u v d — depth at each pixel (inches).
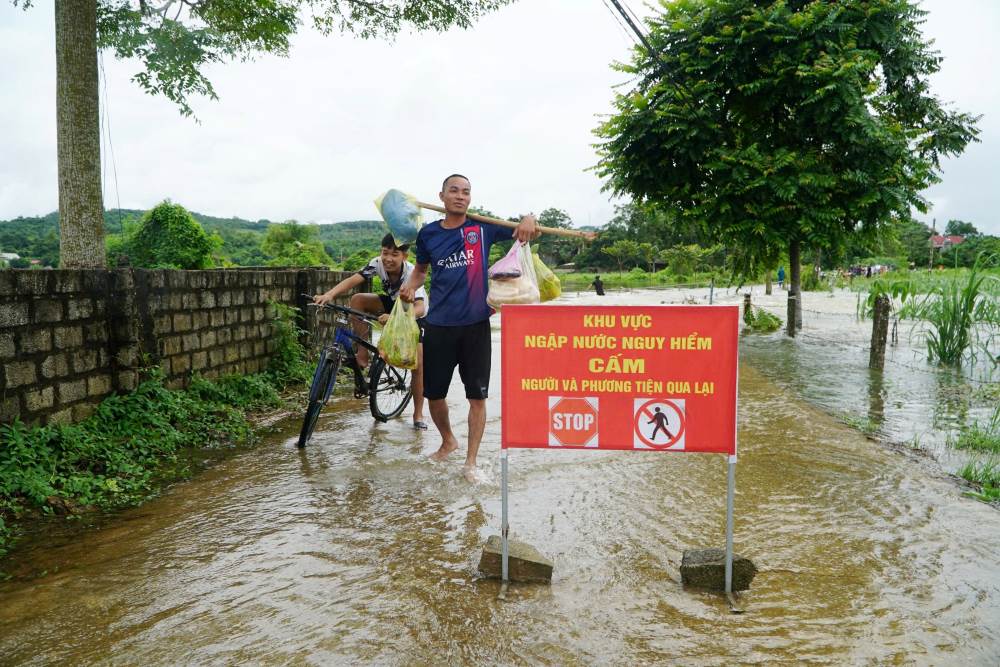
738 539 139.0
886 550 133.6
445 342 182.1
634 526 146.6
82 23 247.6
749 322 647.8
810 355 441.1
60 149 249.4
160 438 211.9
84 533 146.9
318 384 214.8
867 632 102.8
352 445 218.5
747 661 95.0
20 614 110.2
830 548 134.5
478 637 101.8
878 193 478.6
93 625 106.4
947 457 203.0
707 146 496.7
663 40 519.8
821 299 1066.1
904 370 375.9
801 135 495.8
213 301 280.7
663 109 491.2
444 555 132.1
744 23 474.9
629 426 117.7
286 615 108.8
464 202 175.5
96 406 210.1
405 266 230.8
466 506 159.5
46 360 190.4
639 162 530.6
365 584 119.8
